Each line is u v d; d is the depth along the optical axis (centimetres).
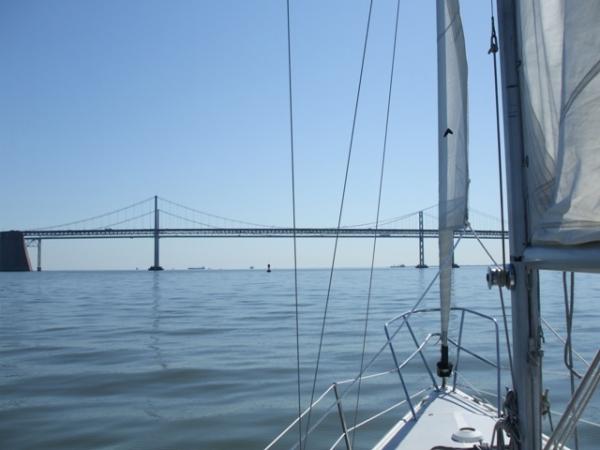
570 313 212
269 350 1500
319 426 794
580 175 175
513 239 220
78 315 2722
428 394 484
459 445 366
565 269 185
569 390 862
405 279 7200
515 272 219
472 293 3494
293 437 755
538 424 218
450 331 1714
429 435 395
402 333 1741
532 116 215
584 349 1214
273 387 1051
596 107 170
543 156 211
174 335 1873
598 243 169
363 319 2248
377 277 8181
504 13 227
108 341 1745
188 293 4797
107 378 1166
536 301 219
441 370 410
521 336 219
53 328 2141
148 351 1522
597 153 171
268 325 2127
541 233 200
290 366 1255
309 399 946
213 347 1577
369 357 1327
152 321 2364
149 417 870
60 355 1475
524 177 220
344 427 448
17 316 2684
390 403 896
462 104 334
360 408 873
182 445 742
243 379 1130
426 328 1830
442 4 347
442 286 377
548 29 207
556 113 206
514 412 228
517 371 221
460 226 330
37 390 1065
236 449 723
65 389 1072
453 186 338
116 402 969
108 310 3031
